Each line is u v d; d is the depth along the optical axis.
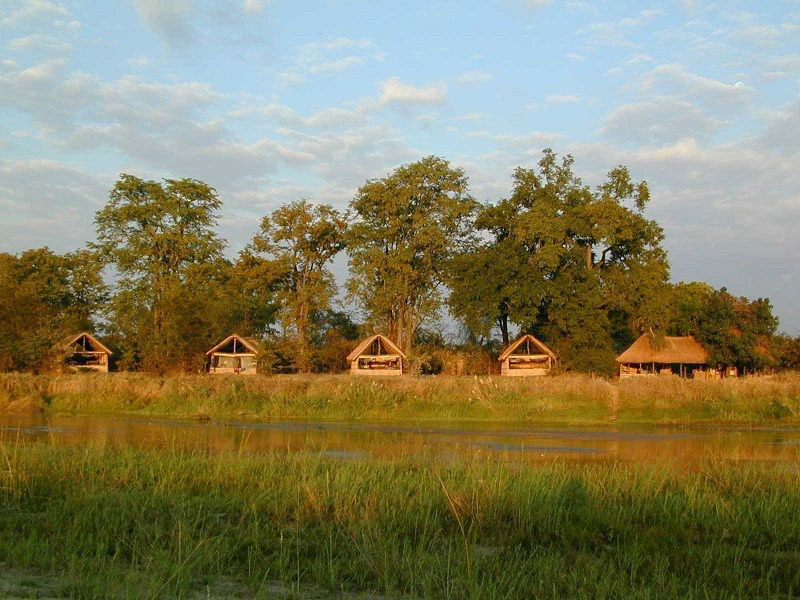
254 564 11.10
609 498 16.05
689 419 38.38
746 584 11.05
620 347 75.31
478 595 9.57
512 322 66.38
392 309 74.56
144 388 42.25
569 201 69.25
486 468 18.02
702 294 79.56
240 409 39.56
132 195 73.75
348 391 40.53
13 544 11.46
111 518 13.00
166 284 71.81
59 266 80.81
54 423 35.22
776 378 45.94
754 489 16.89
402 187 71.44
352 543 12.19
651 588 10.38
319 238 77.00
